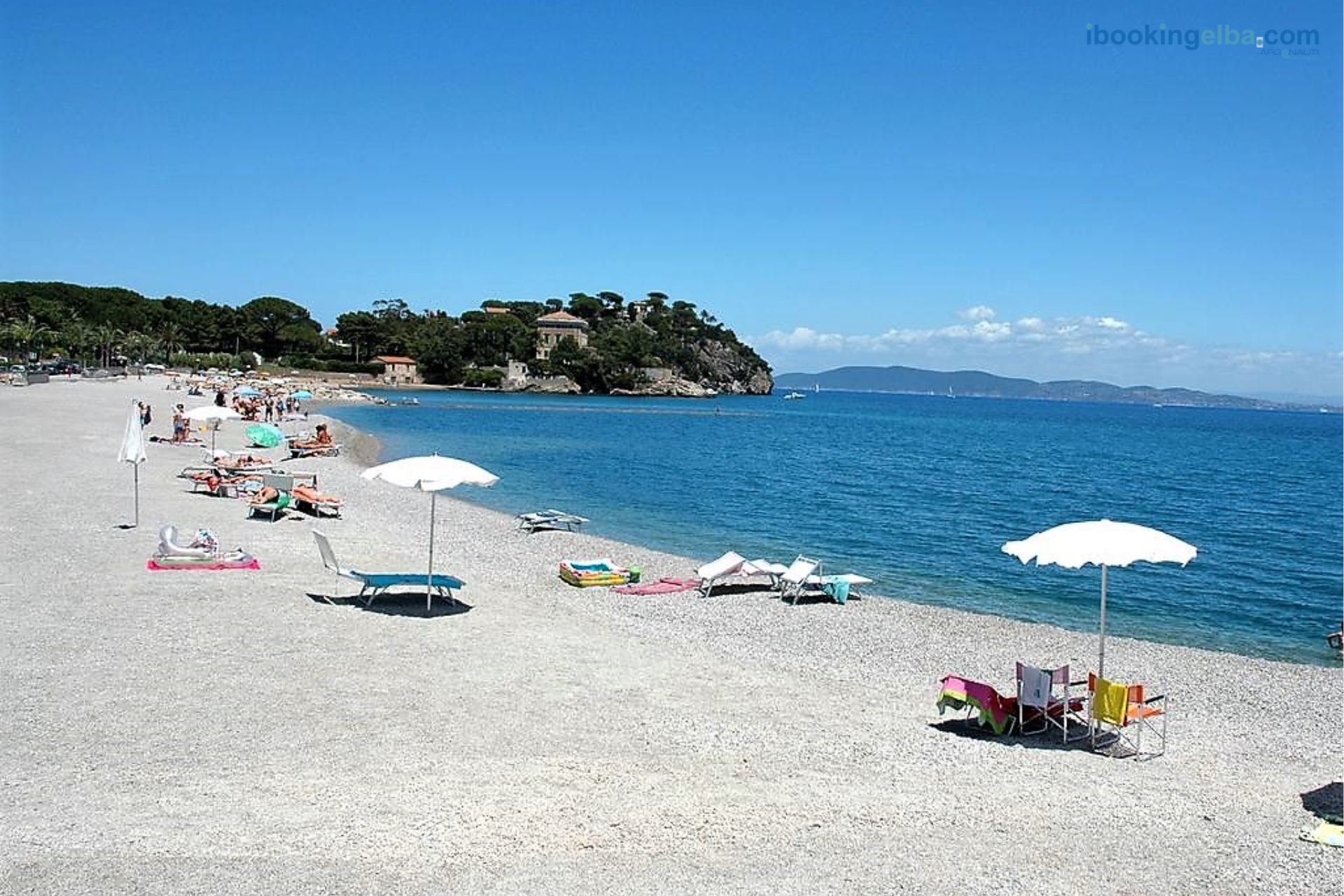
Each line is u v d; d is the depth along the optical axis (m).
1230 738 13.92
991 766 11.94
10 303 143.38
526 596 20.66
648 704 13.66
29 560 20.11
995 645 19.16
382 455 58.72
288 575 20.62
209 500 30.78
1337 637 19.05
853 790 10.84
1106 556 12.75
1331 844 9.89
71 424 54.12
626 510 40.16
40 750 10.62
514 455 64.81
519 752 11.43
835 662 17.25
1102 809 10.69
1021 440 110.00
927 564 29.75
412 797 9.92
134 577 19.27
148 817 9.10
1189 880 9.02
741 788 10.72
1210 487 59.84
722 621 20.02
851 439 100.88
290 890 7.90
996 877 8.86
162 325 167.88
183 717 11.95
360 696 13.14
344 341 189.50
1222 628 22.73
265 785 10.02
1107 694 12.80
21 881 7.79
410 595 19.67
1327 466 81.31
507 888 8.14
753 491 48.59
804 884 8.51
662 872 8.58
